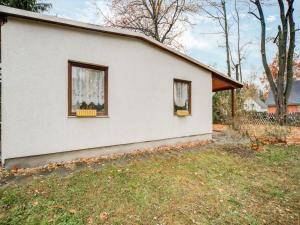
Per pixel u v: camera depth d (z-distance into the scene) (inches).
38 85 225.5
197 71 414.3
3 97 205.2
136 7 874.8
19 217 132.3
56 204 146.9
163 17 903.1
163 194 171.8
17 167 214.5
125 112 302.2
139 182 189.3
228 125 522.6
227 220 144.7
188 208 155.3
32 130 221.9
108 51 284.0
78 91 260.5
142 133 322.7
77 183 180.1
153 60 338.6
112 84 288.5
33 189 165.9
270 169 247.8
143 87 324.5
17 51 212.4
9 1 566.6
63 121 243.8
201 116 421.7
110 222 133.6
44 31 229.9
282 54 734.5
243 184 203.0
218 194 179.6
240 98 657.0
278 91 741.3
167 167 235.0
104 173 205.8
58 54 239.9
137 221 136.6
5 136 206.5
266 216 152.3
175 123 372.8
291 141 416.8
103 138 279.0
